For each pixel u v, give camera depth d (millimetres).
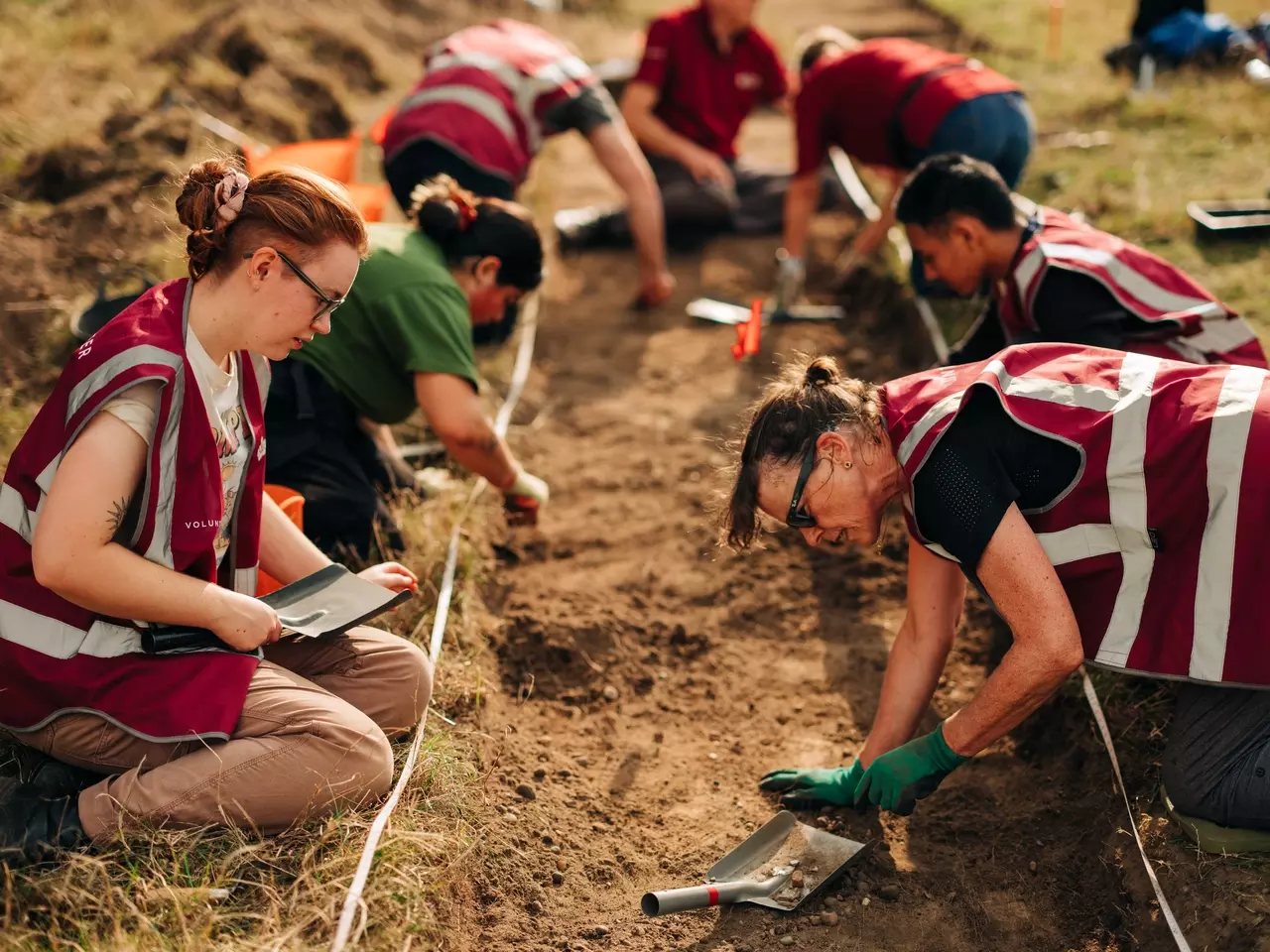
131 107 5746
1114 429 2320
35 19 7078
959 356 3598
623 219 6414
